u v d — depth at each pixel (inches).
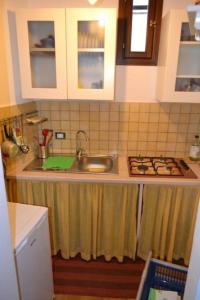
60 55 69.4
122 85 84.3
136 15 77.2
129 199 73.8
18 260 44.0
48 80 75.1
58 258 82.0
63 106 87.8
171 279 60.6
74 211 76.3
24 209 55.9
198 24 32.1
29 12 65.6
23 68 71.2
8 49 69.4
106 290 70.4
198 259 31.9
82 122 89.3
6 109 69.1
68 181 71.5
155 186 71.1
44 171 74.7
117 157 90.1
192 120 86.0
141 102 85.8
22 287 46.5
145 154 91.5
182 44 67.7
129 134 89.5
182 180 69.4
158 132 88.4
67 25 66.3
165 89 70.6
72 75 71.1
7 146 66.6
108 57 68.9
